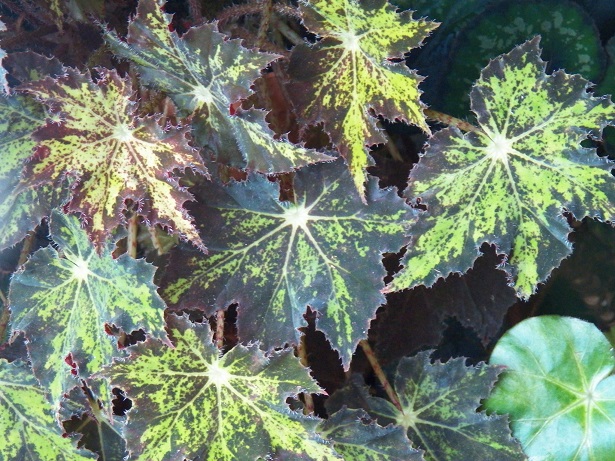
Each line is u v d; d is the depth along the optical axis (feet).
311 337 1.80
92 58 1.69
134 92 1.51
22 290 1.53
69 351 1.52
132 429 1.47
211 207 1.56
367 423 1.67
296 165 1.49
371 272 1.54
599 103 1.53
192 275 1.54
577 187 1.55
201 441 1.51
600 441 1.65
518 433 1.67
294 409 1.58
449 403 1.68
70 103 1.41
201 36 1.43
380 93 1.53
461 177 1.57
